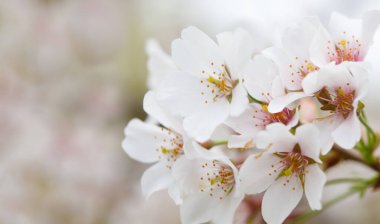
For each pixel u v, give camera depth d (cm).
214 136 29
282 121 28
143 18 69
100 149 60
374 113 54
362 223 50
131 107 65
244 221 32
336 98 28
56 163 58
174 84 29
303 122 28
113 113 63
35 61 61
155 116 29
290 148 27
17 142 57
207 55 29
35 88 61
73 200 57
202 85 29
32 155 57
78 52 64
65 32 63
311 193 27
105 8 66
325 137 27
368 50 28
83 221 57
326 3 44
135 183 60
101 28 65
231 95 29
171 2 70
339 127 27
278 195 28
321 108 28
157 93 29
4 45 60
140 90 65
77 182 58
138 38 68
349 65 27
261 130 28
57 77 62
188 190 28
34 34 61
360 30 29
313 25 28
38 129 58
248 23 37
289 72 27
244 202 32
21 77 60
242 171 27
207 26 66
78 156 58
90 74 64
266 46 33
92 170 58
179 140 30
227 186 29
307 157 27
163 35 69
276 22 30
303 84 27
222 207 28
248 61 27
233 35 29
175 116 29
